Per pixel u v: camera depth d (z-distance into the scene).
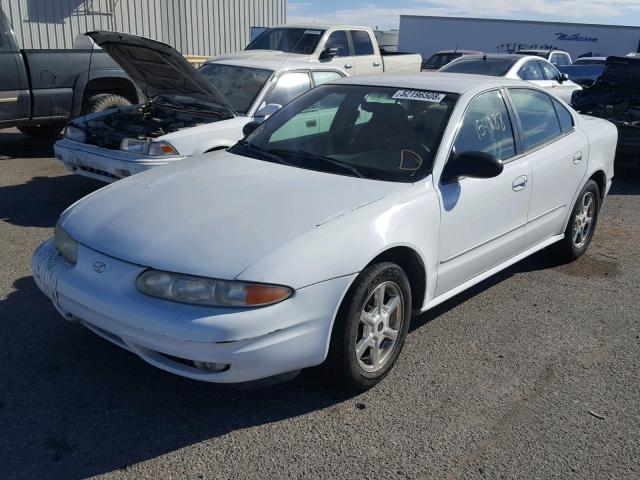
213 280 2.92
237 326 2.88
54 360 3.69
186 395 3.42
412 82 4.50
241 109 7.09
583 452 3.12
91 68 9.01
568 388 3.68
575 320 4.59
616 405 3.53
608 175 5.82
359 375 3.41
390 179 3.78
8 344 3.84
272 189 3.60
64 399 3.33
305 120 4.50
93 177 6.54
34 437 3.03
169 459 2.93
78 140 6.73
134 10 15.84
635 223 7.20
